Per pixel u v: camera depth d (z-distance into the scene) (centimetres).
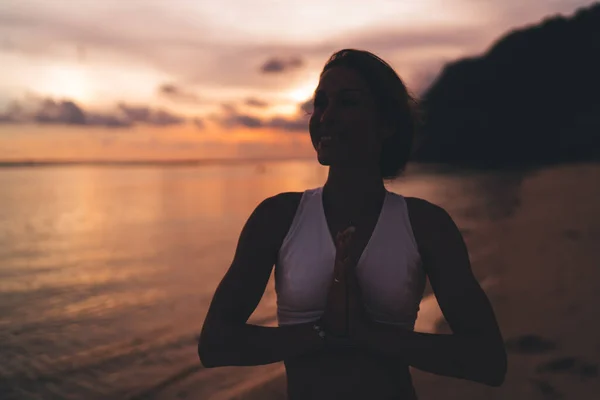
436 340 101
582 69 7631
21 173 11038
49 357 487
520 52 8494
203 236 1555
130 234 1647
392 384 111
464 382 305
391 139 124
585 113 7281
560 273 595
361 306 102
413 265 107
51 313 674
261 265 111
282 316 111
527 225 1083
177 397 368
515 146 7675
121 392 390
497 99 8475
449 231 109
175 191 4328
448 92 9194
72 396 391
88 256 1223
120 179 7800
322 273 106
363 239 108
